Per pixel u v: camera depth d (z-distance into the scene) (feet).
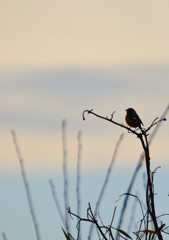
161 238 22.53
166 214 23.13
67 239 23.20
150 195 23.40
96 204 24.09
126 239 23.06
